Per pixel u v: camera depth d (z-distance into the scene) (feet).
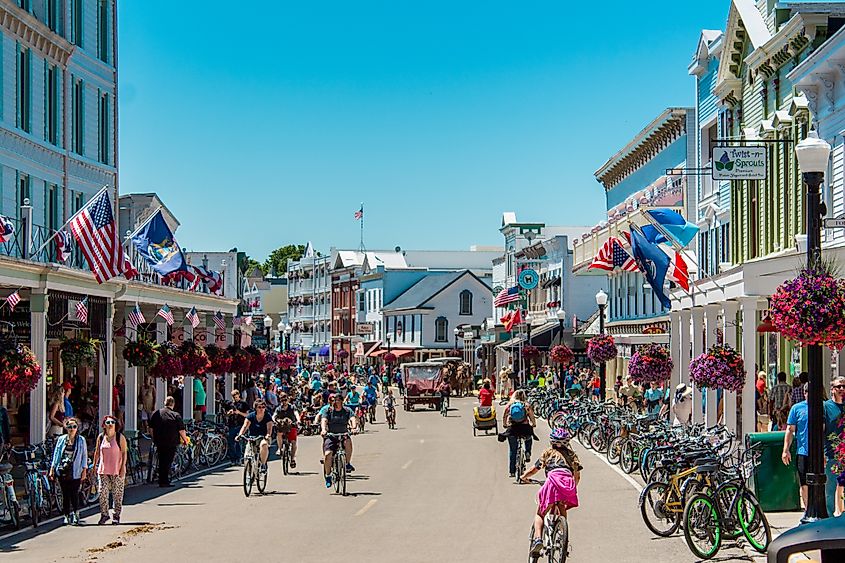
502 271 296.71
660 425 81.15
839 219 48.75
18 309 86.53
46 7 109.81
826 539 21.31
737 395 85.76
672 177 163.22
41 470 62.90
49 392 105.09
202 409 127.54
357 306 409.08
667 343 151.23
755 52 106.32
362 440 129.08
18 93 102.12
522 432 81.41
